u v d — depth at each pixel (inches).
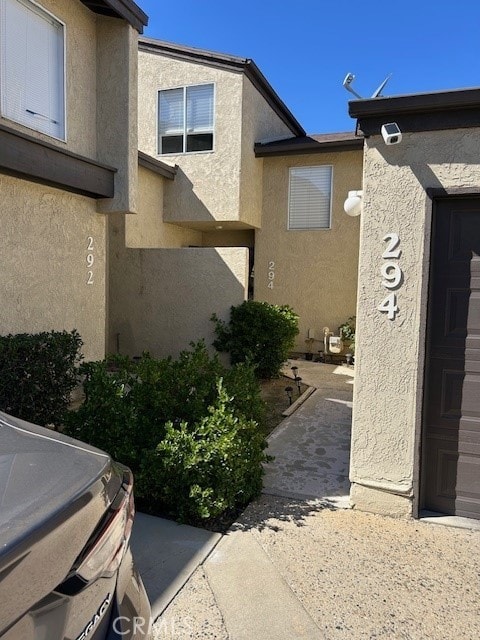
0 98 235.1
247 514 162.2
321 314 530.3
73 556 61.3
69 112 283.6
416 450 157.0
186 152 504.7
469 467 157.8
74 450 86.3
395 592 121.2
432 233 153.1
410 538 147.4
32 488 67.4
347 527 154.0
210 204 496.7
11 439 87.0
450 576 128.3
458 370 156.5
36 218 265.6
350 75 167.6
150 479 154.3
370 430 162.6
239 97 479.5
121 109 304.8
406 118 150.5
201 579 124.7
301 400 325.7
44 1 259.4
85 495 67.9
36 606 54.3
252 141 512.7
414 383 155.9
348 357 494.0
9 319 250.1
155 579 123.4
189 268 411.8
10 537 54.2
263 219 547.5
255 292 553.6
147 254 425.4
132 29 303.7
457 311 155.4
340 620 111.0
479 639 105.9
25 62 251.4
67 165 270.1
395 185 154.1
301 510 165.8
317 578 126.4
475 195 147.5
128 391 177.8
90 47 300.0
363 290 160.2
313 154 517.3
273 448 230.1
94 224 316.8
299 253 535.8
